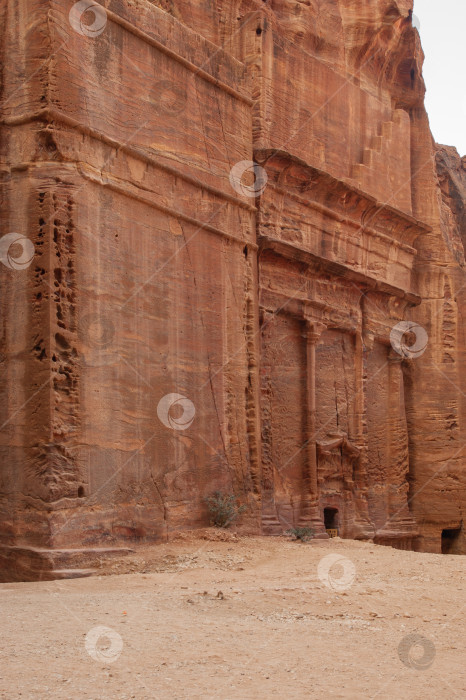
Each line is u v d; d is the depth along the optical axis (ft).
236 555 46.21
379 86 86.48
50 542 40.16
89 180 44.73
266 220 63.05
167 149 51.65
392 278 82.17
